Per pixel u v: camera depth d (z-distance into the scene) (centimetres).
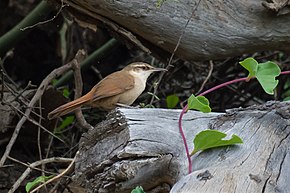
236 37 957
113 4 889
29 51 1569
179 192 518
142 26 916
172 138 607
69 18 989
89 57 1238
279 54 1289
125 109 637
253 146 579
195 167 563
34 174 1071
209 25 941
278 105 644
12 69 1566
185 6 922
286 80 1252
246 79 625
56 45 1542
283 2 940
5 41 1156
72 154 1130
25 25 1141
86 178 653
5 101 995
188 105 595
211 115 648
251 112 635
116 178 602
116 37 961
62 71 984
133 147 594
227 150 573
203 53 955
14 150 1109
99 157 636
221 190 515
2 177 1038
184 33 932
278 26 966
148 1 902
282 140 589
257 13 961
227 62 1247
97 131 649
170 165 589
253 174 536
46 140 1120
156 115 632
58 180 895
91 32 1420
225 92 1295
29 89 1130
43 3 1117
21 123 935
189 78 1337
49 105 1051
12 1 1462
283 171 549
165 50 975
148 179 601
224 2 952
